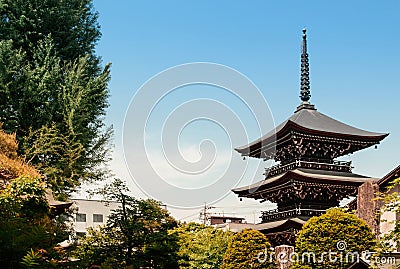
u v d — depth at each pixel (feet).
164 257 68.33
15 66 80.84
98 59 96.43
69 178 82.64
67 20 90.58
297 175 87.35
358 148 97.30
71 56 91.97
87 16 95.66
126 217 66.54
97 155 89.45
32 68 85.76
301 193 91.25
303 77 109.70
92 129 89.45
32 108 82.58
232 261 68.90
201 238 77.61
